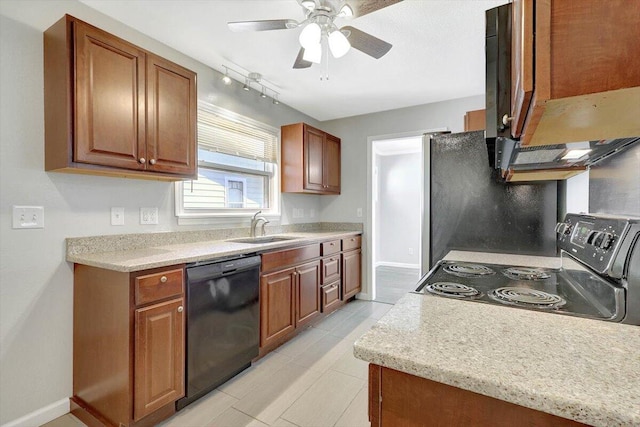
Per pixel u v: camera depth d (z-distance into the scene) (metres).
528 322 0.75
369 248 3.93
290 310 2.62
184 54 2.42
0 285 1.53
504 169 1.56
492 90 0.93
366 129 3.93
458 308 0.85
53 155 1.60
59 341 1.71
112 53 1.66
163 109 1.91
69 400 1.74
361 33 1.77
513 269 1.38
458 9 1.89
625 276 0.75
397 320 0.76
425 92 3.20
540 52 0.53
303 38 1.66
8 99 1.54
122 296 1.49
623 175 1.06
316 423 1.65
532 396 0.46
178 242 2.35
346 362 2.30
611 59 0.50
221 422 1.65
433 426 0.57
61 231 1.73
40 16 1.65
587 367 0.53
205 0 1.80
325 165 3.74
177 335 1.67
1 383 1.53
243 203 3.09
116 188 1.98
